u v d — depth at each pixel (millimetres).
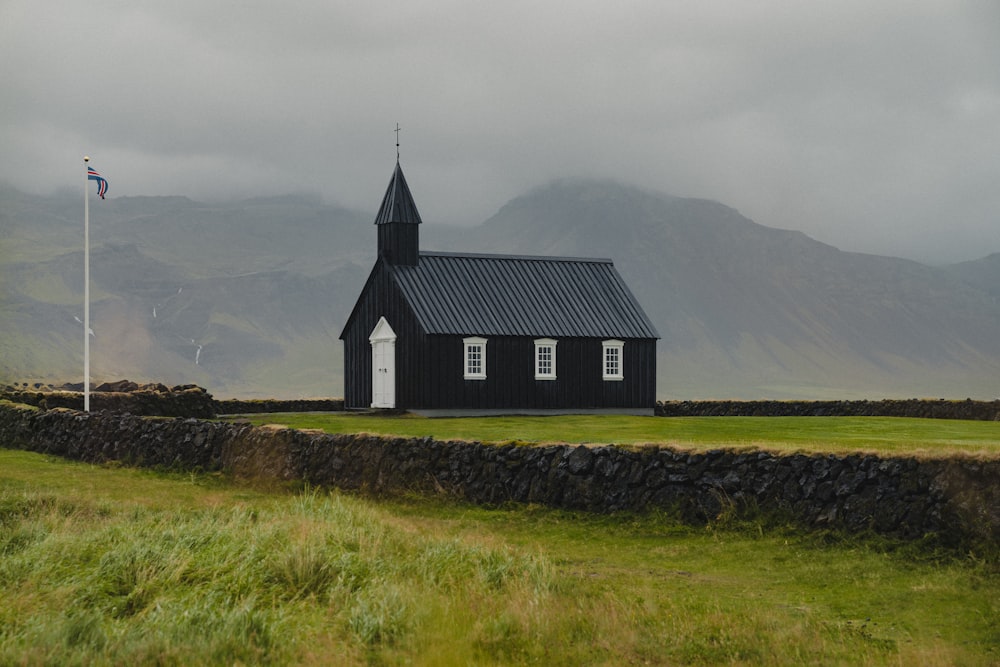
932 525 25672
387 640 19453
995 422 56219
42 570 22781
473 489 33844
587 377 71125
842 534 26750
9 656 17609
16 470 42219
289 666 17969
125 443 44688
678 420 58562
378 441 36656
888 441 38000
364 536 25391
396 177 73312
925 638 19938
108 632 19312
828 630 20188
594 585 23188
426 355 66812
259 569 22594
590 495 31297
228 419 61312
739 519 28609
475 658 18734
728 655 18938
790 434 44312
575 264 76250
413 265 71938
